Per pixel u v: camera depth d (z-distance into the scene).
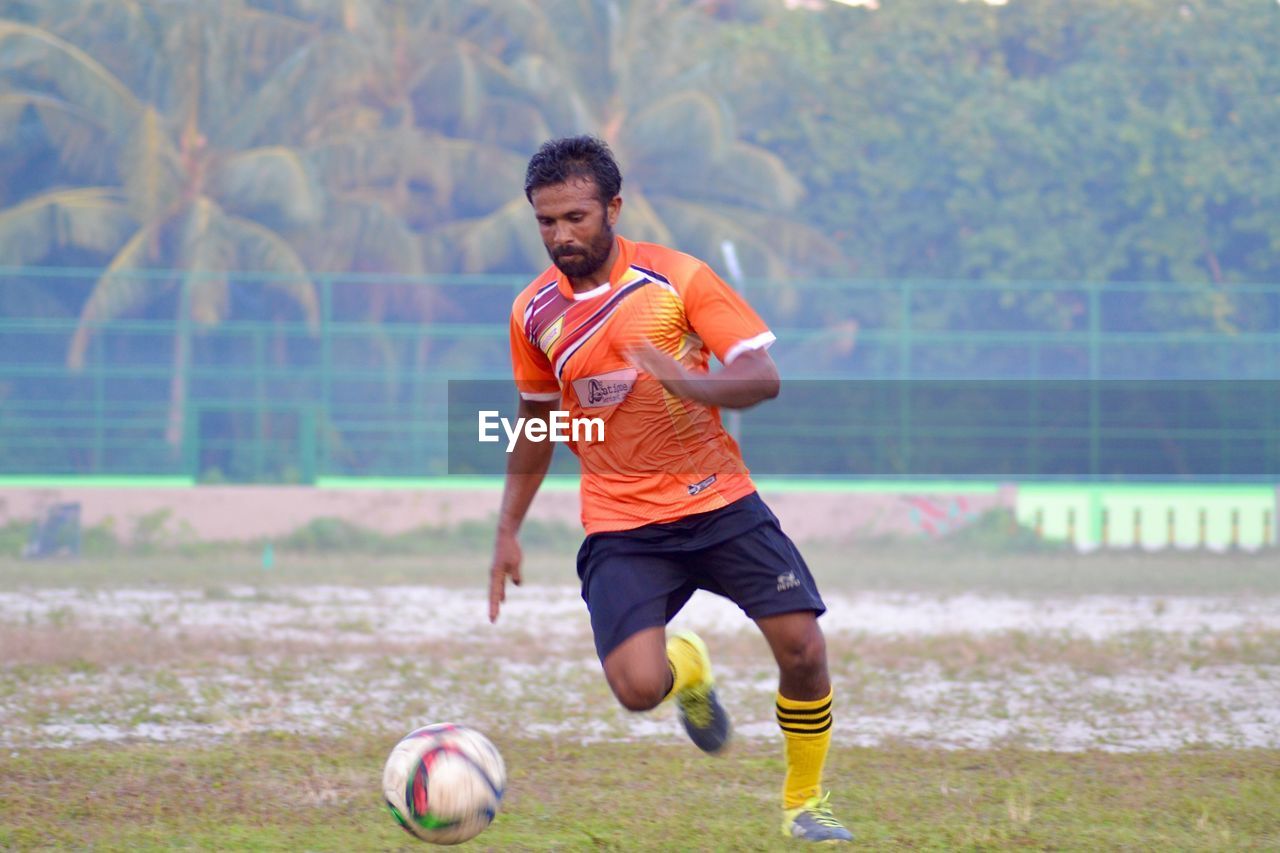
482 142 116.56
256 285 103.38
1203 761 23.20
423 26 117.31
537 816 18.94
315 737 24.59
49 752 23.02
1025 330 104.31
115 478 85.75
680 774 21.80
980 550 76.38
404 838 17.69
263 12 113.88
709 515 17.14
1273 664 35.34
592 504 17.59
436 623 43.81
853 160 120.56
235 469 86.25
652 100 118.62
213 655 35.25
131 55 110.50
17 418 85.62
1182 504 80.25
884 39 124.62
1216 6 121.00
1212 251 116.69
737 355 16.44
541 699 29.08
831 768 22.38
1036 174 115.50
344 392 87.25
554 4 118.06
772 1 139.88
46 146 113.06
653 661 16.80
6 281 100.94
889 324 101.25
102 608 46.94
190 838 17.62
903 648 37.06
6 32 104.44
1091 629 43.50
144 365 86.50
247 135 108.31
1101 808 19.61
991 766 22.64
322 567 64.38
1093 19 126.38
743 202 120.94
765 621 17.22
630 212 108.88
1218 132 117.31
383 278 88.12
